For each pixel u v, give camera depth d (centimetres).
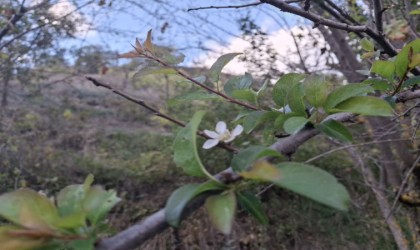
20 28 495
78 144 658
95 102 824
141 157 597
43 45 530
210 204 52
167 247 450
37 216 47
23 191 50
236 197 56
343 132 69
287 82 86
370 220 474
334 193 45
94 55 618
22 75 552
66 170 553
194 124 57
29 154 531
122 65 675
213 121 519
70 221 47
